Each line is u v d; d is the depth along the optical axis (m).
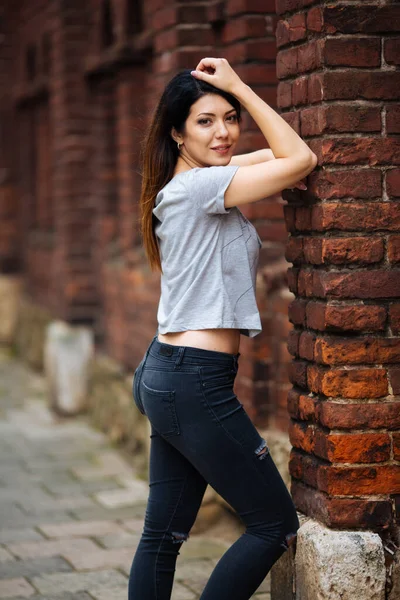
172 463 3.80
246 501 3.59
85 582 5.12
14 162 14.10
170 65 6.20
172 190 3.59
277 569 4.25
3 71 13.67
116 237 9.33
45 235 12.56
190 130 3.63
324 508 3.94
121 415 8.40
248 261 3.63
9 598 4.88
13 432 9.16
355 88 3.80
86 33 9.82
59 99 10.05
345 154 3.81
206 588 3.68
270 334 5.73
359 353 3.87
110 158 9.33
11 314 14.42
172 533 3.82
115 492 7.05
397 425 3.89
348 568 3.84
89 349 9.77
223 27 5.93
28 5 12.21
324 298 3.87
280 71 4.17
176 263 3.61
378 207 3.84
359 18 3.78
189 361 3.53
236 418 3.56
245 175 3.52
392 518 3.92
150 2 7.27
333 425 3.87
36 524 6.25
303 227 4.02
